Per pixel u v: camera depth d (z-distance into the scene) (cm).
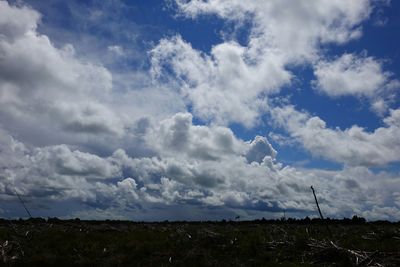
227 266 2375
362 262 2294
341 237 3238
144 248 2656
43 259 2439
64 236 2956
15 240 2777
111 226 3994
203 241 2859
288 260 2503
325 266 2323
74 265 2416
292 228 3969
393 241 2952
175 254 2591
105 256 2578
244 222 5116
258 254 2619
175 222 4997
